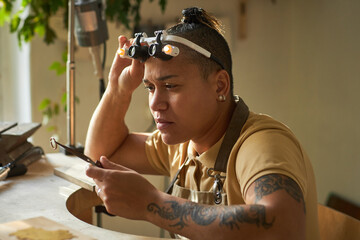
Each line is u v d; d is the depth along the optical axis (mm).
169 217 848
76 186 1213
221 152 1048
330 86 2445
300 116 2736
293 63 2775
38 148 1527
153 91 1030
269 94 2734
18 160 1328
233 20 2549
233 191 985
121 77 1302
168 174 1387
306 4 2617
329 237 1283
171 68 959
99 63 1709
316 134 2592
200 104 997
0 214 988
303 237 785
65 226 896
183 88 975
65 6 2252
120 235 896
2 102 2541
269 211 776
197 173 1128
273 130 962
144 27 2377
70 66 1576
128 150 1370
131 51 1005
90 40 1646
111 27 2336
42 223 907
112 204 891
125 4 2234
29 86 2369
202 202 1084
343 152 2350
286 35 2738
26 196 1123
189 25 1033
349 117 2285
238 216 783
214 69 1017
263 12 2639
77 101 2393
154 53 942
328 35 2445
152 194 885
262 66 2680
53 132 2459
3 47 2506
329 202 2428
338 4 2348
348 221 1217
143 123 2502
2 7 2318
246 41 2600
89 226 934
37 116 2406
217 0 2492
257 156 882
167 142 1017
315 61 2574
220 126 1063
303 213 803
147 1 2357
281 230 768
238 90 2623
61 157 1537
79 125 2445
